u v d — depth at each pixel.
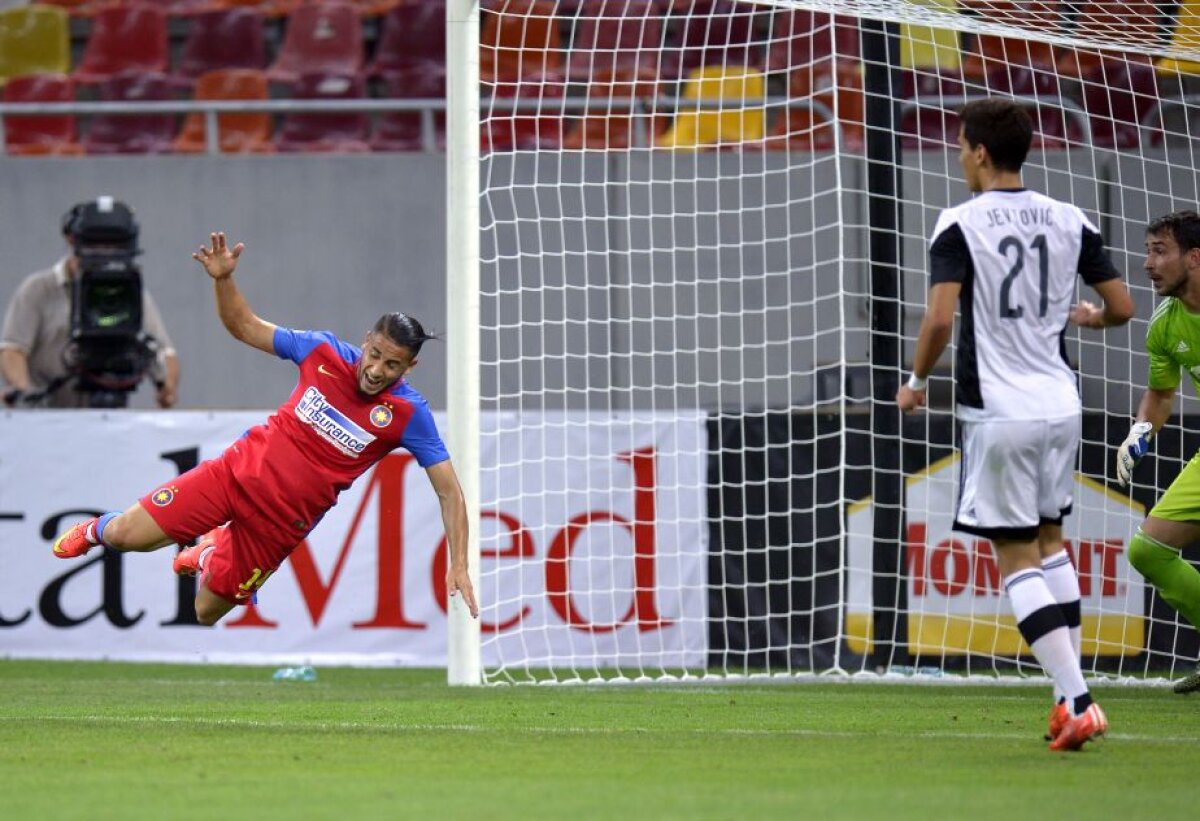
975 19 29.59
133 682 29.34
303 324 40.62
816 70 41.81
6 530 33.75
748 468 32.22
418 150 45.88
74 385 35.38
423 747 18.41
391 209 40.59
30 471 33.75
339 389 20.98
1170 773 15.95
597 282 38.38
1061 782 15.34
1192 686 26.34
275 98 48.47
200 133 48.09
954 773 15.98
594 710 23.39
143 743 18.64
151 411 33.66
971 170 18.17
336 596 33.00
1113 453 31.31
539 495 32.31
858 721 21.89
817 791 14.73
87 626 33.62
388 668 32.69
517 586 32.31
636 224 38.38
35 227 41.22
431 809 13.63
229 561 21.69
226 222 40.84
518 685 28.66
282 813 13.42
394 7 49.34
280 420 21.30
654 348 36.09
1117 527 31.14
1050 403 17.53
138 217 40.91
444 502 20.94
